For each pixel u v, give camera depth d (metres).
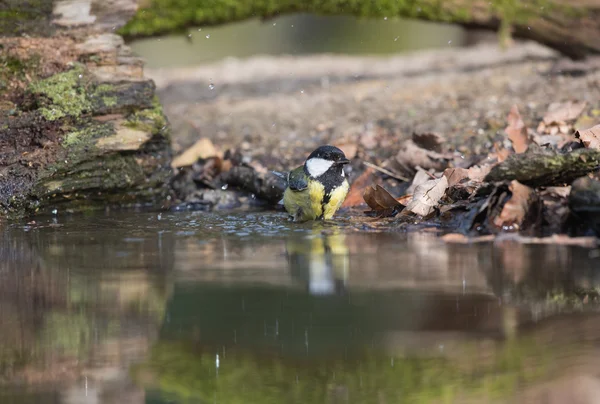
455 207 9.38
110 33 11.66
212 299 6.26
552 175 8.81
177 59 27.05
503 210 8.56
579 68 14.98
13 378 4.81
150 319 5.80
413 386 4.62
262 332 5.52
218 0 13.68
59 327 5.62
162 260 7.73
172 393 4.65
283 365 4.97
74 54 11.23
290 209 10.30
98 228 9.70
